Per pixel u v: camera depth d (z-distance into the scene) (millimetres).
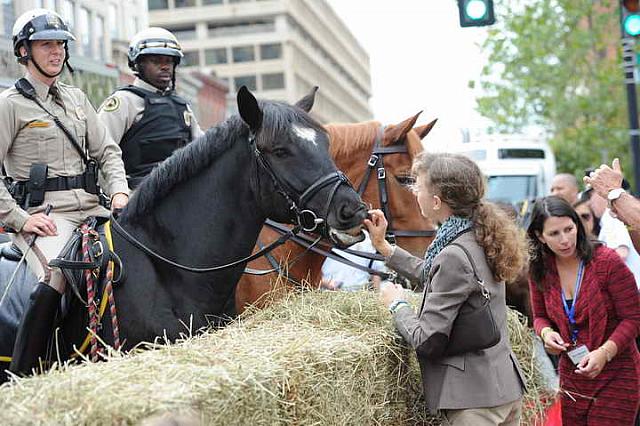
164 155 6105
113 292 4641
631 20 11477
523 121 27625
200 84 35250
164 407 3043
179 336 4621
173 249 4754
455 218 4383
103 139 5180
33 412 3088
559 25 26234
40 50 4859
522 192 19203
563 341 5590
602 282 5543
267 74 76250
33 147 4875
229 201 4793
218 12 76375
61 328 4699
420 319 4312
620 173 5438
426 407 4879
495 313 4355
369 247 8180
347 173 6105
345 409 4039
